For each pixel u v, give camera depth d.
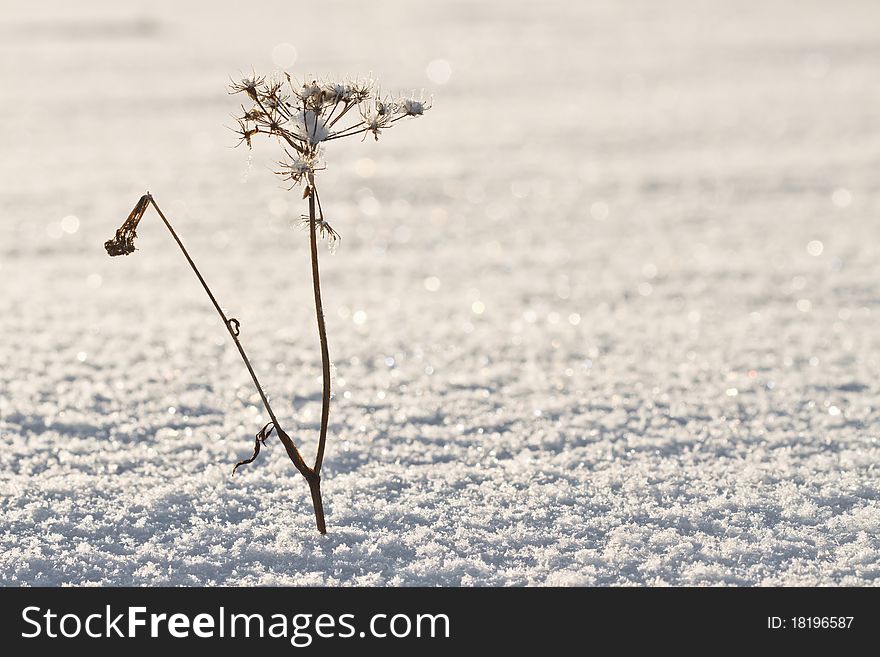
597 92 27.02
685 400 6.84
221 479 5.41
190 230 13.38
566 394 7.03
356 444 5.99
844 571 4.41
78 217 14.02
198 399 6.87
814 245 12.05
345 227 13.67
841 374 7.36
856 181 15.77
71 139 20.47
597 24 45.47
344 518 4.94
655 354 8.05
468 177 17.12
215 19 47.25
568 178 16.92
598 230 13.35
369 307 9.74
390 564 4.51
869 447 5.86
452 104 25.20
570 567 4.45
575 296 10.16
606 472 5.52
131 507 5.05
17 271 11.20
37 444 5.95
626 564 4.48
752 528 4.77
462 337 8.66
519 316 9.39
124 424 6.36
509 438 6.12
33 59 32.72
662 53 35.12
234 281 10.78
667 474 5.49
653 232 13.13
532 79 29.28
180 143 19.97
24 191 15.77
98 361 7.84
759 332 8.64
